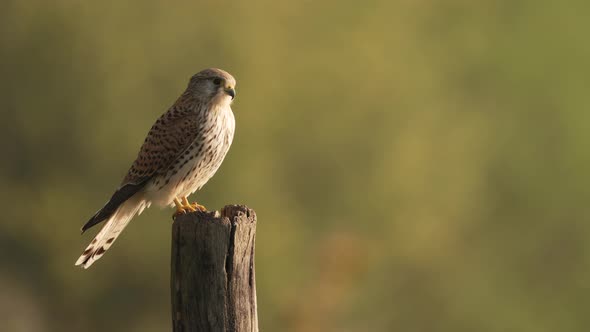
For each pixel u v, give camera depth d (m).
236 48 18.31
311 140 18.97
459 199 21.41
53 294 19.91
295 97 18.88
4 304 19.66
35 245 19.50
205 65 18.38
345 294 18.09
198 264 5.86
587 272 25.39
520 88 25.59
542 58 26.00
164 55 18.39
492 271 24.27
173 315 5.94
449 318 22.91
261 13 18.83
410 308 22.03
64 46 18.61
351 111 19.45
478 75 24.92
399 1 21.45
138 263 19.27
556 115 25.64
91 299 19.88
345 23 19.95
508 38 26.12
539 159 25.28
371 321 21.11
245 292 5.91
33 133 18.86
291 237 18.45
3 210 19.16
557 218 25.28
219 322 5.84
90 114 18.58
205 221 5.85
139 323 20.00
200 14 18.48
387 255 20.20
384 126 19.84
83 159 18.73
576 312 25.38
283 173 18.88
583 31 26.47
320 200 19.23
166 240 18.98
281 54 18.86
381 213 19.75
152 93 18.45
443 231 21.34
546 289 25.28
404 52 21.08
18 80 18.81
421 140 20.48
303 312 17.42
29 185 19.19
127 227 18.95
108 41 18.45
